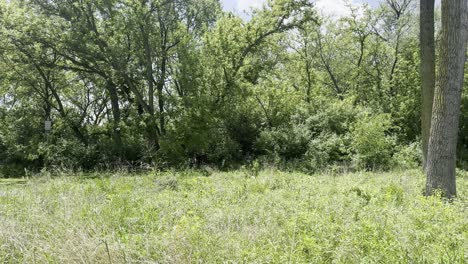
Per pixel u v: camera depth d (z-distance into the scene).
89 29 24.95
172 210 7.35
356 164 18.94
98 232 5.72
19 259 5.10
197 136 23.28
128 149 25.12
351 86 33.81
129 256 4.84
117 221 6.42
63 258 4.82
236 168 21.66
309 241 4.76
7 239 5.54
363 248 4.66
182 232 5.20
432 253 4.46
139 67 26.16
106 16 25.05
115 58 24.66
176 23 27.14
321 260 4.45
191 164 23.44
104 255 4.85
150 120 24.95
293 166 20.69
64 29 25.28
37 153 26.52
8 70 26.12
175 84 26.28
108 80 26.08
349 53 34.78
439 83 9.09
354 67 34.09
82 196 9.02
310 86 34.06
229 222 6.26
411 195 8.80
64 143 25.52
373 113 26.14
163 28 27.08
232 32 26.03
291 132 23.45
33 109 30.62
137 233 6.02
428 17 14.14
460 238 4.82
